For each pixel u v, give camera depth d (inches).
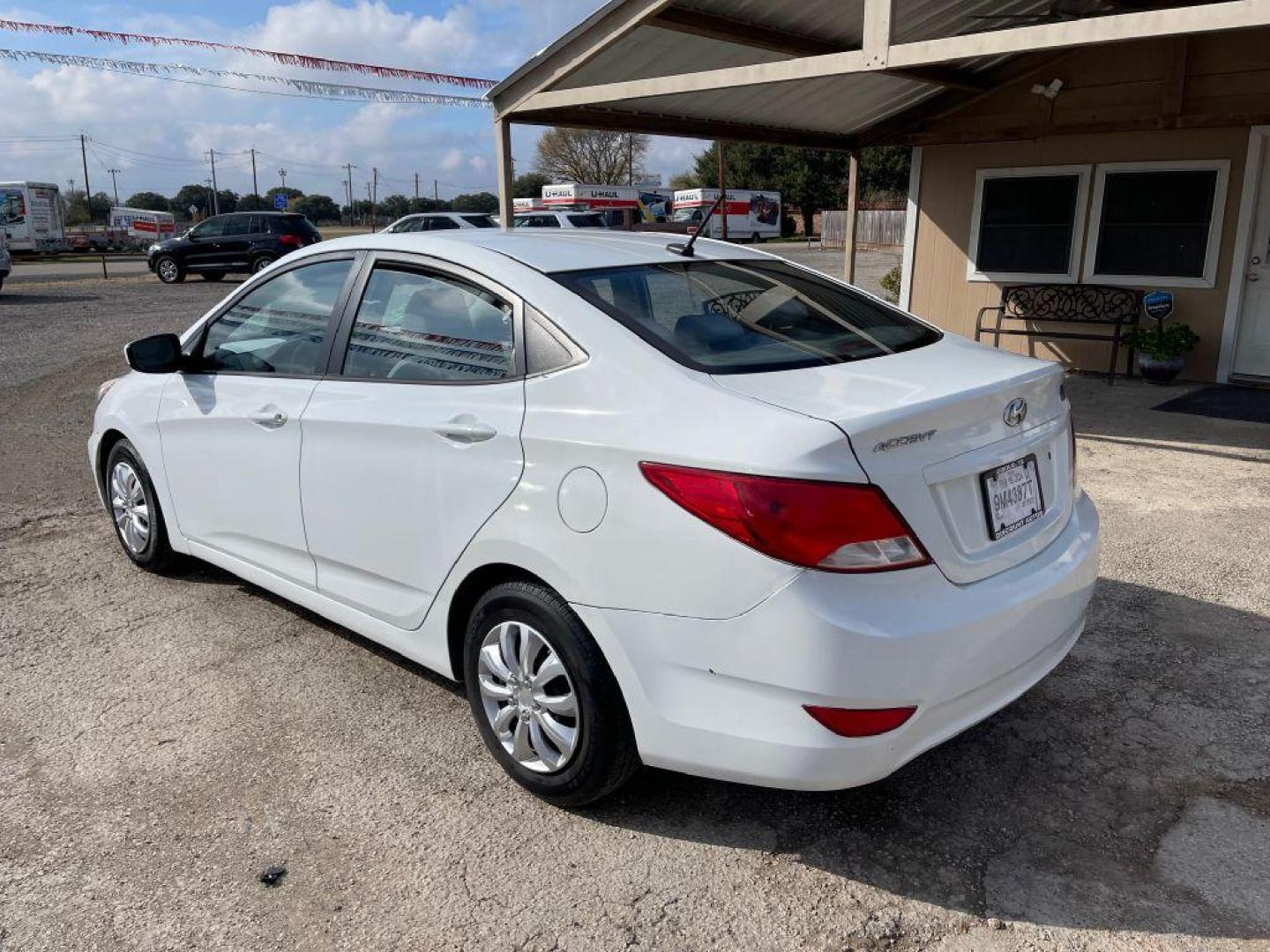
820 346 115.0
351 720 132.6
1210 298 355.6
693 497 92.0
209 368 158.2
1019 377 105.0
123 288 871.7
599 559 99.0
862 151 427.8
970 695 96.0
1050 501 111.6
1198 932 92.3
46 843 107.5
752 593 89.4
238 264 935.7
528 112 314.3
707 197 1742.1
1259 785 114.7
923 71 342.0
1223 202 346.0
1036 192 387.5
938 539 93.6
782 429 89.9
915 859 103.2
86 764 122.3
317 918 96.1
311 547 138.2
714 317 115.6
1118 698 134.4
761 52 317.7
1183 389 348.8
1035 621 101.4
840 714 88.6
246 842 107.5
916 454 92.6
